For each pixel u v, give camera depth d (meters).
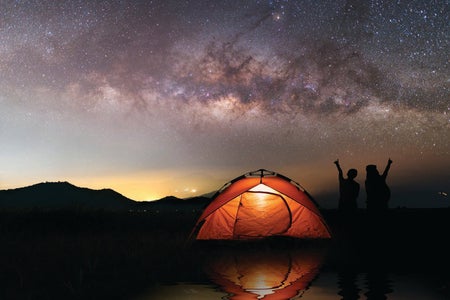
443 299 5.67
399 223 14.80
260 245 11.43
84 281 6.90
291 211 12.95
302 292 6.07
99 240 11.64
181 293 6.04
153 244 11.20
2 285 6.62
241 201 13.05
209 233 12.56
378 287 6.43
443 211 17.25
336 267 8.35
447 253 9.98
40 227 14.39
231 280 6.99
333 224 14.73
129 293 6.06
